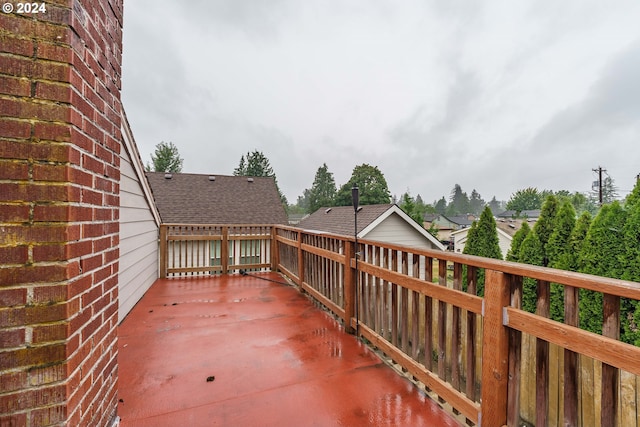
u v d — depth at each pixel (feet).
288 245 18.31
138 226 13.87
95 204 4.41
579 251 13.09
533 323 4.45
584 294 10.78
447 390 6.17
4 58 3.35
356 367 7.95
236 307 13.08
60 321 3.51
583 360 7.37
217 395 6.65
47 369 3.44
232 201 43.88
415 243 34.19
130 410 6.08
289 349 9.00
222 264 19.92
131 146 11.92
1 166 3.30
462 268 6.26
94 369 4.38
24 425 3.33
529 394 8.69
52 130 3.53
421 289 7.02
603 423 3.69
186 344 9.30
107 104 4.93
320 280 13.33
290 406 6.31
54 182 3.52
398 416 6.02
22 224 3.38
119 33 5.62
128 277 12.28
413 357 7.41
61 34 3.62
